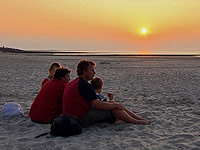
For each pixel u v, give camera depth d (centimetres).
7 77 1495
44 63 2845
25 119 592
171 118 609
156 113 660
